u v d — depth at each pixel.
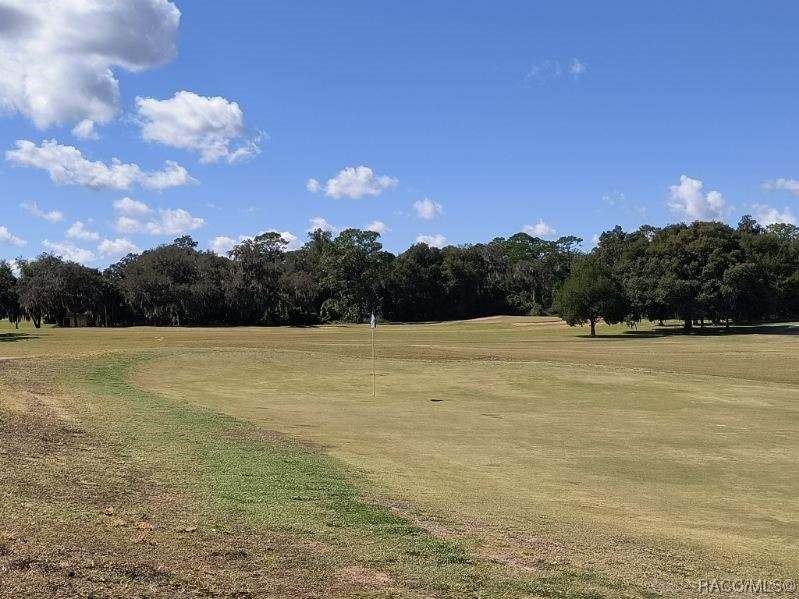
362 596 6.18
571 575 7.45
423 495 11.20
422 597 6.31
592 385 31.92
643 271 93.94
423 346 56.12
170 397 23.66
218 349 41.94
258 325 117.38
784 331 90.50
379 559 7.33
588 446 17.66
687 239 94.19
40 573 5.80
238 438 15.57
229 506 9.07
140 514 8.15
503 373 35.16
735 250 93.81
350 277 139.12
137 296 107.25
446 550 7.93
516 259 163.12
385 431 18.86
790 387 32.09
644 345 66.56
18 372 24.98
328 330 101.00
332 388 29.75
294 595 6.05
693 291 89.56
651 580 7.61
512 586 6.87
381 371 35.69
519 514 10.40
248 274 117.06
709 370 39.41
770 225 155.88
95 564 6.19
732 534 10.27
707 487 13.51
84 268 103.44
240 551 7.11
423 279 146.12
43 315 103.31
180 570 6.34
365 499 10.37
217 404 23.03
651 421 22.27
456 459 15.21
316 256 151.88
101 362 32.34
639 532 9.95
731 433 20.12
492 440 18.08
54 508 7.88
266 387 29.39
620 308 86.31
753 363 44.44
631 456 16.45
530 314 149.50
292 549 7.39
